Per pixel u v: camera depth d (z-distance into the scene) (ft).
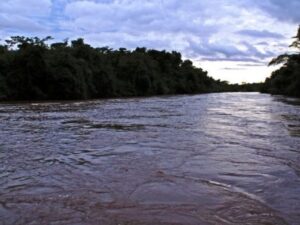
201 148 37.76
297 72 190.80
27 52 169.68
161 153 35.17
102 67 223.30
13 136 46.78
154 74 288.71
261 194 22.75
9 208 20.49
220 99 175.11
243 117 73.15
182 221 18.49
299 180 25.77
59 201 21.53
